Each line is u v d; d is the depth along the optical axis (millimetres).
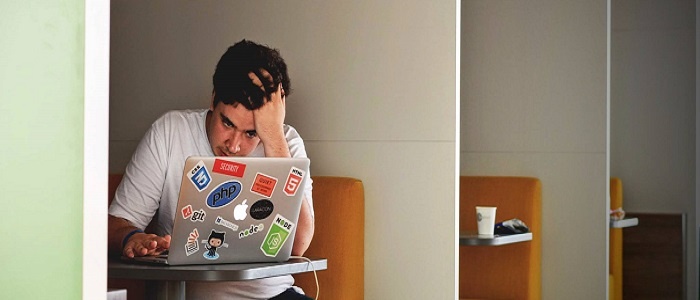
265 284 3127
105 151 1814
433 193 3619
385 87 3691
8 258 1571
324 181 3596
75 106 1724
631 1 6523
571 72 5000
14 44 1580
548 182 5039
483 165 5168
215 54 3965
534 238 4793
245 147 3361
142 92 4109
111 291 1868
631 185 6543
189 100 4016
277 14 3854
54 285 1677
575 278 4980
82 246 1746
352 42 3742
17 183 1589
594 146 4953
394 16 3682
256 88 3334
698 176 6359
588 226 4965
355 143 3732
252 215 2553
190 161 2418
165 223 3156
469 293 4797
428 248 3625
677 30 6414
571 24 5004
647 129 6500
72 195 1719
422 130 3637
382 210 3689
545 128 5051
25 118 1603
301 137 3812
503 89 5133
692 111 6379
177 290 2479
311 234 3168
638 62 6516
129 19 4125
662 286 6391
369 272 3701
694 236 6367
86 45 1748
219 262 2557
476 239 3988
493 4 5152
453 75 3594
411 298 3646
